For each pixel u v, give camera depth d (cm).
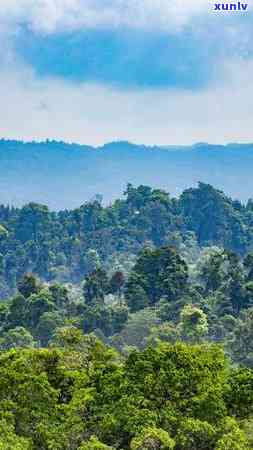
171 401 8050
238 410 8312
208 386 8112
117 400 8169
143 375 8231
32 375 8256
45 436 7900
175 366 8225
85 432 7950
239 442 7662
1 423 7656
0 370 8275
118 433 7962
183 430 7788
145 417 7838
